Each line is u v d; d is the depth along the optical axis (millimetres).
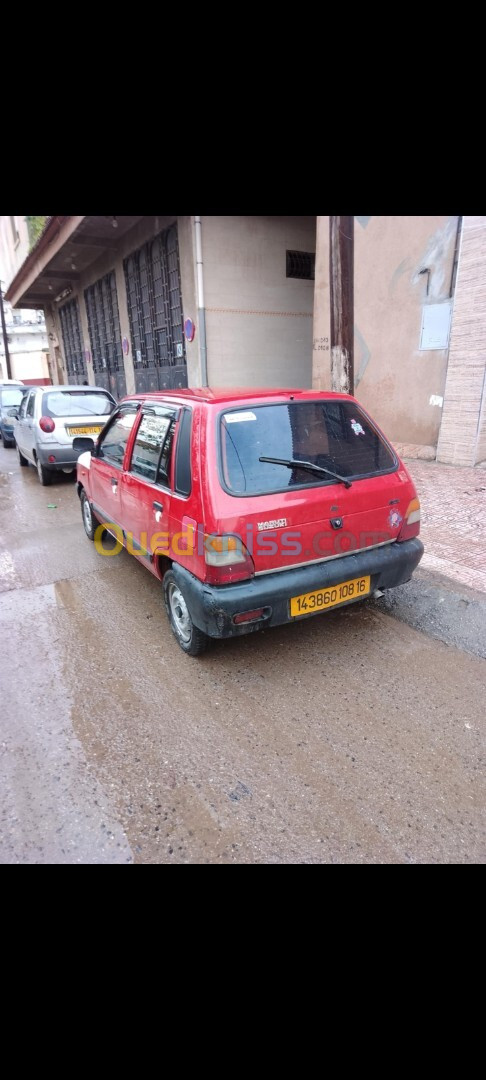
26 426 9297
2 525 6664
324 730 2836
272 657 3523
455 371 7730
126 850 2193
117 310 16672
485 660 3414
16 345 50500
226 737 2803
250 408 3139
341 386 5785
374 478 3363
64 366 25938
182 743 2770
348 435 3396
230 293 11305
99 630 3949
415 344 8328
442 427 8133
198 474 2971
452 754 2648
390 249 8359
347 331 5668
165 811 2365
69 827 2301
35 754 2723
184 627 3506
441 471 7703
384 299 8664
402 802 2381
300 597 3100
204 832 2262
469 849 2160
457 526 5547
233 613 2910
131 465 4109
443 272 7680
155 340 14125
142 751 2725
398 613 4031
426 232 7773
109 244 15211
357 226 8805
